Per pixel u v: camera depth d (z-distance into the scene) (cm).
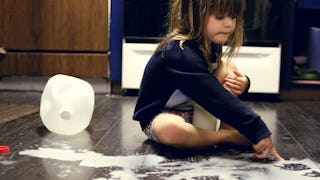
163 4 226
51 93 135
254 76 229
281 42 229
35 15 235
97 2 233
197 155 111
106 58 238
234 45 118
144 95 119
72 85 138
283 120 171
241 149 117
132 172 95
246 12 226
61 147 117
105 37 236
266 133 104
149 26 228
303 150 119
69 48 237
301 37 248
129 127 148
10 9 235
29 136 130
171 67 111
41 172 93
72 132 135
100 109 188
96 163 102
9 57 239
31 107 184
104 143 123
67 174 92
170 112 116
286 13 230
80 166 99
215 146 120
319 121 170
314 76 243
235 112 104
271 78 229
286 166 102
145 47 229
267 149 105
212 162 104
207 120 116
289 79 236
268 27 228
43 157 106
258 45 229
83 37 236
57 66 239
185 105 116
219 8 106
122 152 113
